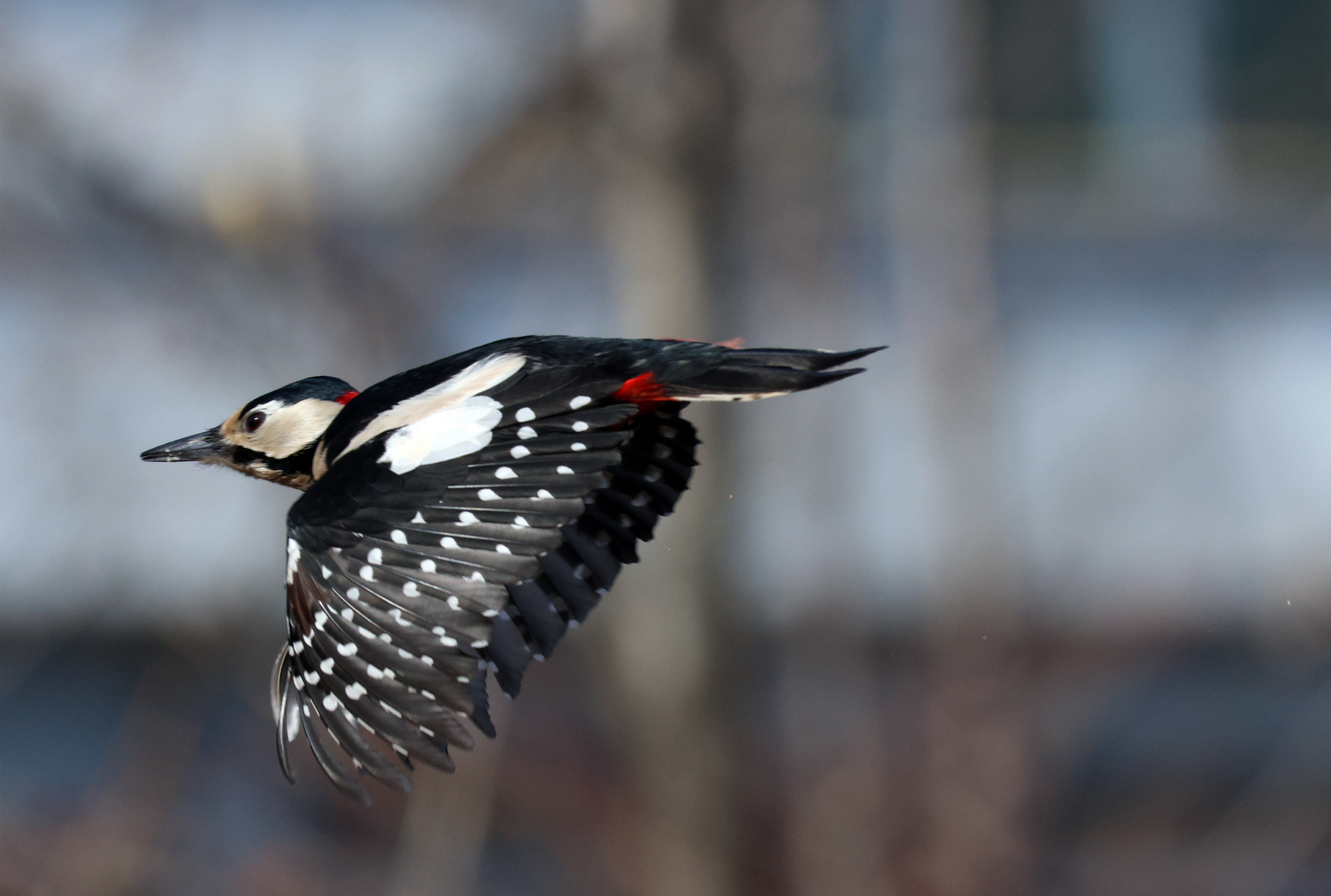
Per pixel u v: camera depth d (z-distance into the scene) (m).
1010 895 13.68
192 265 12.90
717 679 13.15
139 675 13.87
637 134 12.49
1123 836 15.06
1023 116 19.20
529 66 12.61
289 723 4.60
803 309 14.02
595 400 4.71
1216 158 19.05
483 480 4.56
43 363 13.02
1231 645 15.98
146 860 12.73
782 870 13.51
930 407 14.90
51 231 12.91
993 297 15.29
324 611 4.53
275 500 13.30
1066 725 15.12
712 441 13.09
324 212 13.48
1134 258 18.17
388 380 5.35
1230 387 16.70
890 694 14.84
